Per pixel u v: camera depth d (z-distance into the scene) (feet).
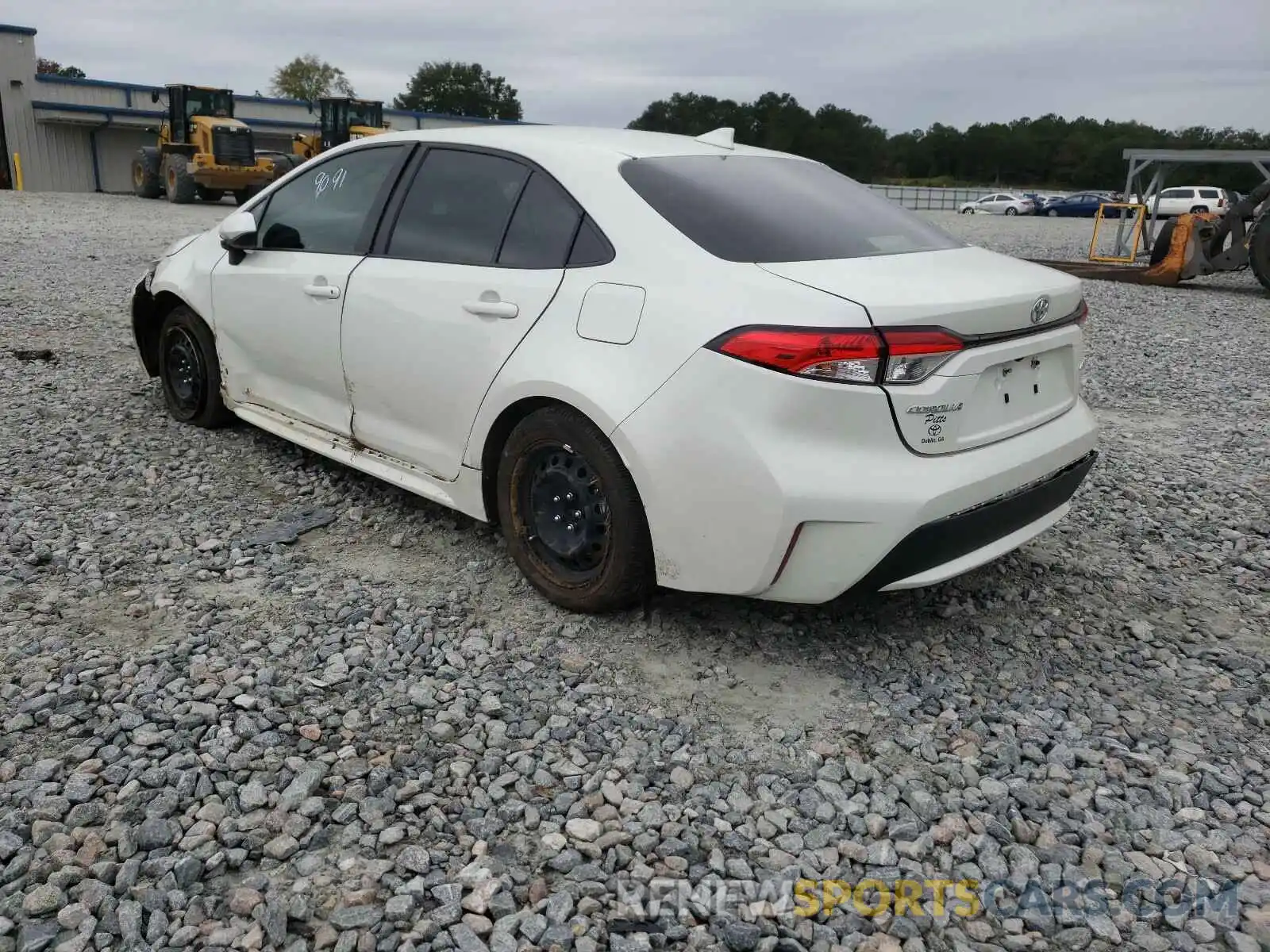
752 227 10.84
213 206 88.48
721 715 9.97
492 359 11.65
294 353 14.84
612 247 10.90
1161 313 39.11
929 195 166.40
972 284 10.30
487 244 12.22
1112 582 13.48
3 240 48.03
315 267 14.33
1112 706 10.44
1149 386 26.08
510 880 7.59
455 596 12.18
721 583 10.16
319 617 11.58
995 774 9.16
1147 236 64.18
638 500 10.64
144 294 18.58
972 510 10.00
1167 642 11.91
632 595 11.21
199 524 14.03
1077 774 9.18
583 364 10.64
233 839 7.89
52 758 8.80
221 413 17.81
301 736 9.29
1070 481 11.58
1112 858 8.07
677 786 8.80
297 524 14.21
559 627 11.53
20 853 7.67
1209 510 16.19
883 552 9.59
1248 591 13.39
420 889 7.45
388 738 9.34
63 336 26.21
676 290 10.18
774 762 9.23
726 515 9.82
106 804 8.25
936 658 11.30
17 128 120.26
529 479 11.77
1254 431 21.61
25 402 19.54
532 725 9.60
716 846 8.08
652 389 10.08
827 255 10.66
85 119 121.90
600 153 11.78
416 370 12.71
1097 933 7.36
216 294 16.35
